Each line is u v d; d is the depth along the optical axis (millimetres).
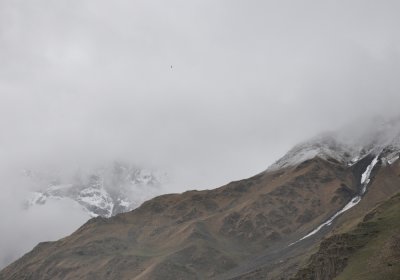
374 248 131250
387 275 111125
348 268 128625
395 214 146500
